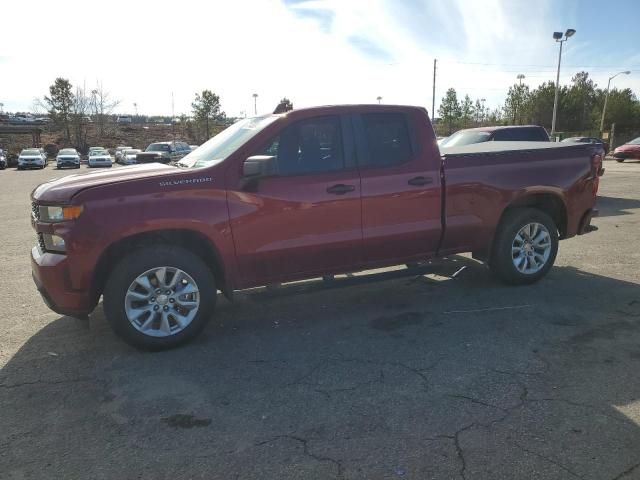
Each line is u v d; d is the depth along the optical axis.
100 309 5.32
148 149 32.03
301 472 2.68
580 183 5.93
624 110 55.91
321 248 4.70
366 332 4.59
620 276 6.10
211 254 4.53
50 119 66.31
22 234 9.66
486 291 5.64
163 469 2.73
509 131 11.95
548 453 2.79
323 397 3.46
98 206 4.02
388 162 4.96
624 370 3.74
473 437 2.96
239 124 5.25
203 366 3.98
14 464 2.79
